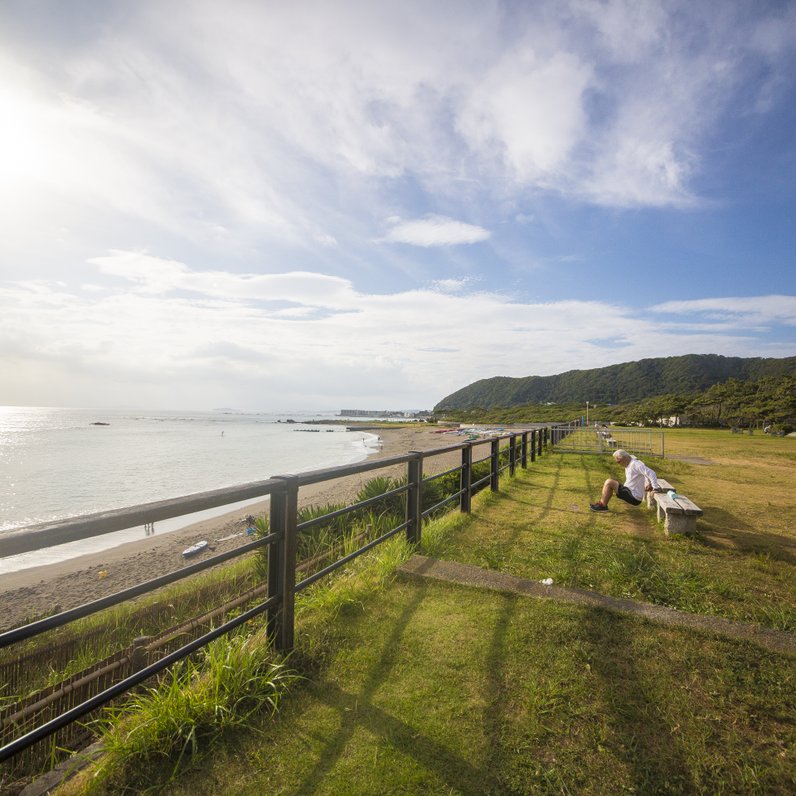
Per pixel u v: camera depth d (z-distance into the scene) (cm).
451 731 206
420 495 474
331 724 211
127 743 191
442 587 362
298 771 184
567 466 1220
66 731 254
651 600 360
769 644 280
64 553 1080
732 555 476
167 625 425
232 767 186
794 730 211
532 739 202
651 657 265
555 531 560
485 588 355
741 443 2430
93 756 194
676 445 2169
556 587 364
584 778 182
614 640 282
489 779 180
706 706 226
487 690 235
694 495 822
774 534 559
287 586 266
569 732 206
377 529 543
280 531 263
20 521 1379
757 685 242
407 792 174
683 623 301
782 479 1026
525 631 292
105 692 173
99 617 461
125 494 1842
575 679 244
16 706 254
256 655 249
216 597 480
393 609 326
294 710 221
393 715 217
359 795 172
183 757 191
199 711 210
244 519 1334
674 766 189
